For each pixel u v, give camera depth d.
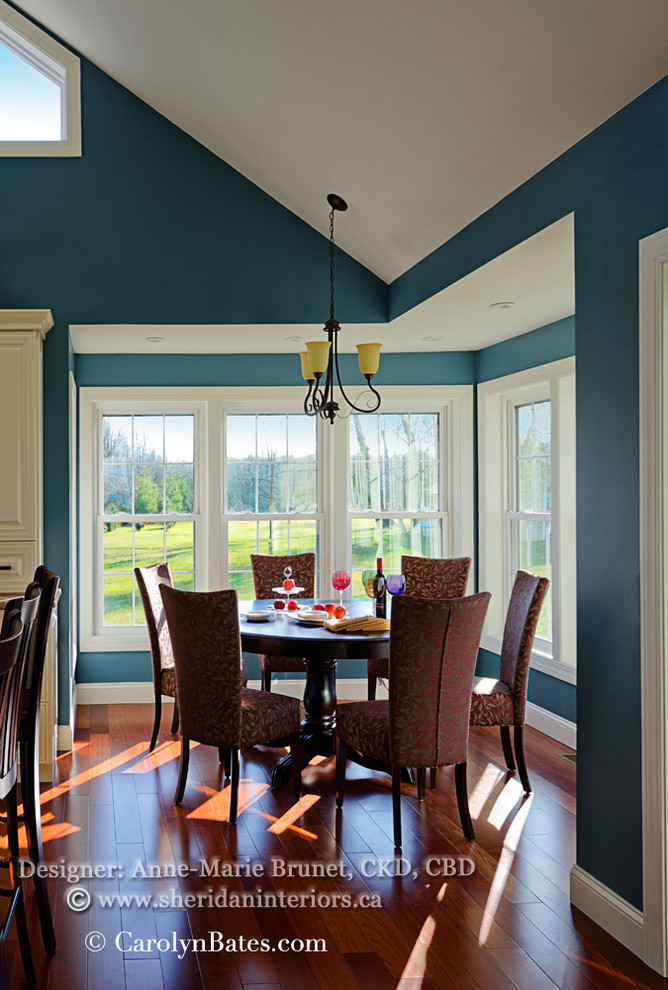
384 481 6.05
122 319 4.69
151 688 5.73
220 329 4.88
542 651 5.15
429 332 5.16
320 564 5.98
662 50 2.33
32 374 4.39
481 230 3.62
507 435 5.73
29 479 4.38
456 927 2.74
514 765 4.37
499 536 5.83
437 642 3.30
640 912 2.57
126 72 4.50
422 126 3.28
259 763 4.51
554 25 2.43
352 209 4.29
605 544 2.77
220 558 5.88
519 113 2.90
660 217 2.46
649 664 2.51
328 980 2.43
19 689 2.44
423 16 2.68
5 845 3.38
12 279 4.64
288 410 5.94
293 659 5.11
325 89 3.41
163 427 5.90
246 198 4.78
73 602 4.95
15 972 2.49
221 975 2.46
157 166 4.73
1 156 4.64
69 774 4.27
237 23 3.33
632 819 2.62
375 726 3.49
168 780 4.19
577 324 2.92
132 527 5.86
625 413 2.65
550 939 2.67
